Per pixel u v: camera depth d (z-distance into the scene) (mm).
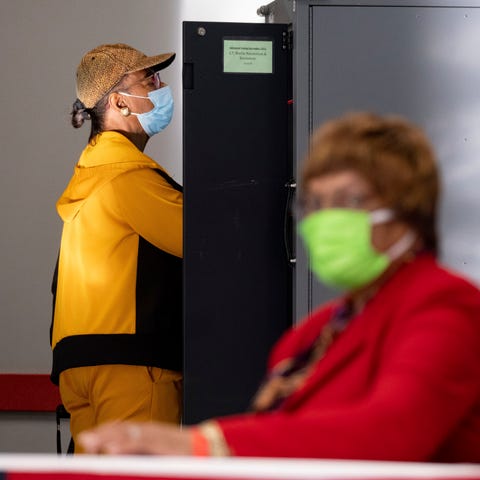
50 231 17562
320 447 4191
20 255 17562
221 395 12531
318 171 4773
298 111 12266
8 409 17203
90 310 12789
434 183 4789
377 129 4789
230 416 12523
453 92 12406
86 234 12953
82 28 17422
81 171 13211
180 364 12922
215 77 12594
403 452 4164
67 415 13750
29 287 17562
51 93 17484
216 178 12578
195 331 12516
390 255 4742
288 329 12617
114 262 12828
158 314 12812
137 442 4199
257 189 12617
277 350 5402
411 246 4766
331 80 12305
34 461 4039
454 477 3828
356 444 4160
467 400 4309
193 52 12578
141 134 13641
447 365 4281
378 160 4699
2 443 17359
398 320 4539
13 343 17531
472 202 12391
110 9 17438
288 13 12844
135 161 13070
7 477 4008
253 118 12617
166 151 17469
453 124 12398
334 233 4707
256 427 4277
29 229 17547
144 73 13547
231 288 12562
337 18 12297
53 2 17422
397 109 12359
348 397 4594
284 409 4770
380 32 12328
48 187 17547
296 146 12242
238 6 17562
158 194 12953
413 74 12367
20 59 17438
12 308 17547
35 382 17297
